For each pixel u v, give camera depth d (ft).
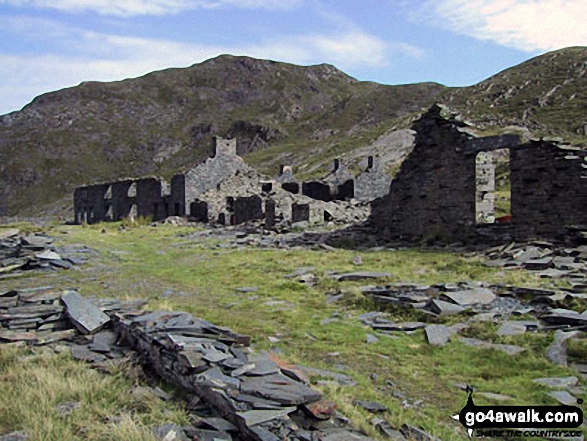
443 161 75.05
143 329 29.48
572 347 29.58
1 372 27.12
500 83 383.65
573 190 60.85
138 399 23.20
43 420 20.84
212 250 83.35
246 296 47.83
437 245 71.92
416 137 79.56
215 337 28.02
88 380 25.34
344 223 110.63
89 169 502.38
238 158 166.40
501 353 30.19
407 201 80.84
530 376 27.40
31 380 25.29
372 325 37.35
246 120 591.37
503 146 67.26
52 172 485.56
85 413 21.75
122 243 96.22
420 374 28.35
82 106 625.00
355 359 30.60
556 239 61.41
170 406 22.36
